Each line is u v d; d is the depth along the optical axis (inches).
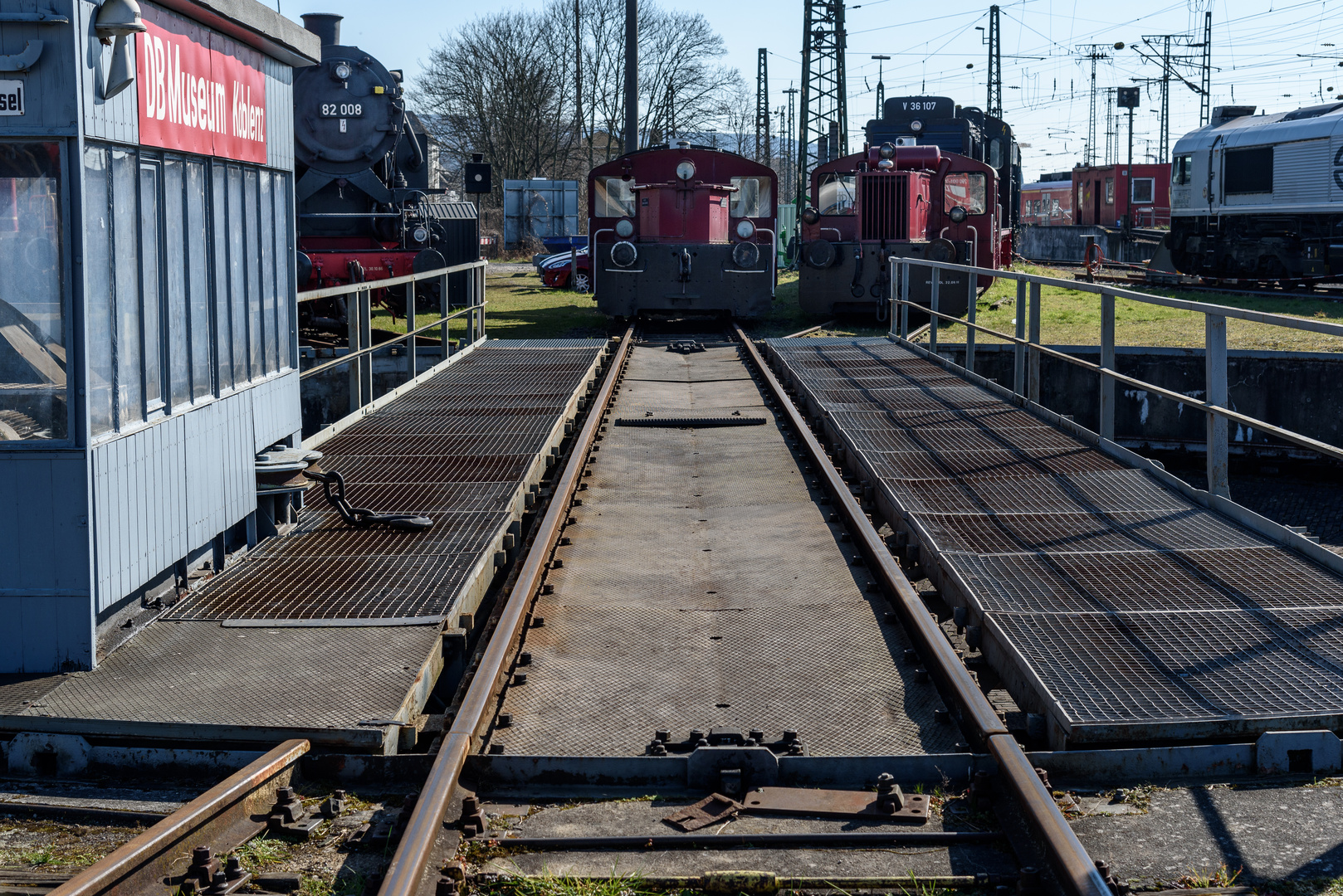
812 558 279.9
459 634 217.2
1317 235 959.0
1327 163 932.6
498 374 543.8
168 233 229.1
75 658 201.5
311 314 717.3
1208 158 1065.5
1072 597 233.3
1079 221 2015.3
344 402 635.5
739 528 308.5
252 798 165.9
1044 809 153.3
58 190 193.8
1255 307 831.7
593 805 170.2
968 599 234.4
